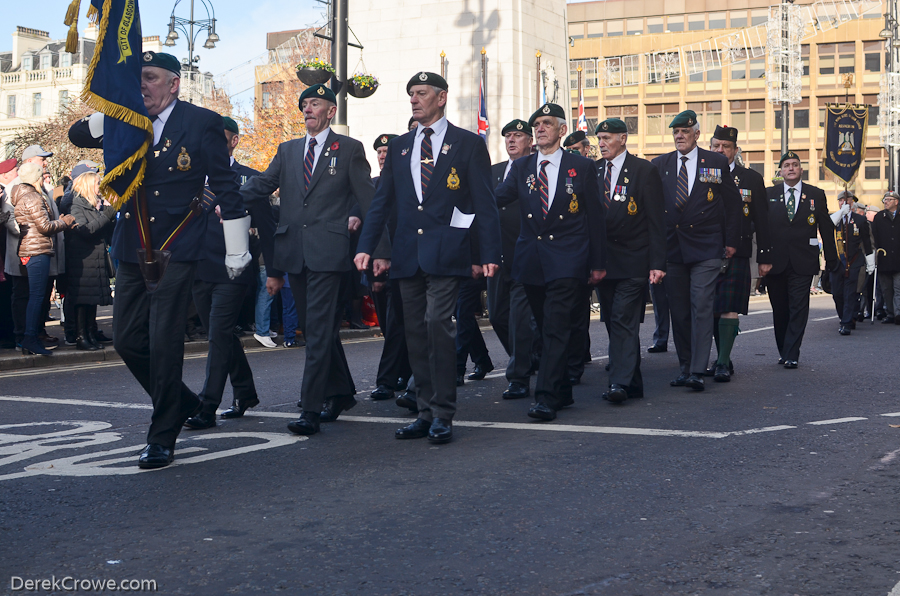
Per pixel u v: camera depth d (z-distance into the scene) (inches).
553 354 244.1
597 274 250.4
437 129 221.1
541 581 122.3
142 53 191.5
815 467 183.8
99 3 184.5
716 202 297.3
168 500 165.0
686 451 199.9
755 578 122.2
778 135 2578.7
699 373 293.7
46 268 386.6
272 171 238.7
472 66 868.0
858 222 577.0
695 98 2615.7
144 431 234.7
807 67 2549.2
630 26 2795.3
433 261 213.3
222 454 203.5
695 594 117.1
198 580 124.2
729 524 146.4
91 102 180.7
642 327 559.2
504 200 259.0
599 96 2674.7
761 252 337.1
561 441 213.3
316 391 227.6
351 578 124.3
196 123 195.0
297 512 156.2
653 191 267.3
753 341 458.0
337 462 194.1
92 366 380.2
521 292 287.6
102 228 409.4
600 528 145.1
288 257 232.1
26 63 2719.0
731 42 1252.5
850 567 125.7
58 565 130.4
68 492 171.0
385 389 287.0
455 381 218.2
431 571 126.6
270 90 1695.4
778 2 2642.7
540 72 889.5
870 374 327.0
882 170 2502.5
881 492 164.1
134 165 188.5
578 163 247.4
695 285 295.9
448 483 174.6
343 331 502.3
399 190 223.6
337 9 530.9
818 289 1219.2
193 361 397.1
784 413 247.4
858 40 2501.2
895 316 586.6
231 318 241.8
